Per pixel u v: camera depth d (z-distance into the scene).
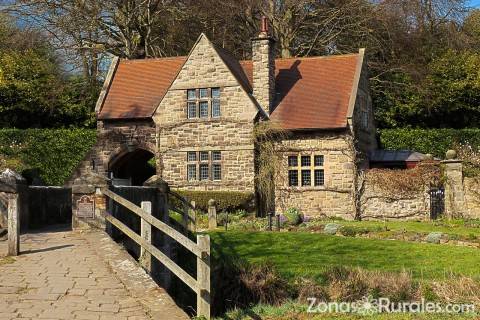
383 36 41.19
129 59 38.47
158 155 32.12
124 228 12.48
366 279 12.91
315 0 39.38
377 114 39.84
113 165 33.56
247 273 13.87
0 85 37.50
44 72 39.41
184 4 40.38
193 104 31.75
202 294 8.93
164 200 19.33
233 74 31.06
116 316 8.71
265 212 30.78
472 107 38.62
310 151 30.59
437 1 42.00
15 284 9.98
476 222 25.23
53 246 12.66
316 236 21.28
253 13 41.09
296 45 42.09
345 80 32.56
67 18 38.22
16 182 15.34
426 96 38.66
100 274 10.56
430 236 20.52
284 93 32.69
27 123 39.66
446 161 28.16
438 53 41.12
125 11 39.47
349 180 30.00
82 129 36.91
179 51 44.09
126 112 33.28
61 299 9.34
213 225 24.81
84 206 14.42
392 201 29.14
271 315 11.77
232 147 30.95
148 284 10.05
